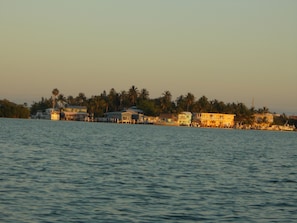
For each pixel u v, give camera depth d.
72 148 79.56
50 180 40.31
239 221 27.95
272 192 38.72
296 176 50.75
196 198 34.47
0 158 56.94
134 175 45.91
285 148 112.38
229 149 97.62
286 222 28.08
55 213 28.14
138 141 112.62
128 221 26.98
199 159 67.88
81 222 26.38
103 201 32.06
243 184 42.75
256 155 82.38
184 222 27.28
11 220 26.20
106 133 154.12
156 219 27.73
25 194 33.28
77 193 34.56
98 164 54.78
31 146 79.75
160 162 60.47
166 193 36.09
